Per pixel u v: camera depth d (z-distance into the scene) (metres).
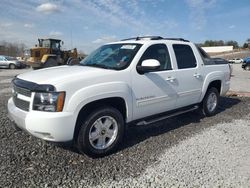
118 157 4.34
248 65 30.03
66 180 3.59
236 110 7.59
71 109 3.90
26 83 4.09
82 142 4.12
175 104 5.63
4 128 5.54
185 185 3.50
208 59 6.65
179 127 5.93
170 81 5.35
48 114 3.80
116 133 4.50
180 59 5.74
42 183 3.50
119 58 4.93
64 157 4.29
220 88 7.05
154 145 4.86
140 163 4.12
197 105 6.44
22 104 4.12
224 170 3.90
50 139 3.92
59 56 25.39
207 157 4.34
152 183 3.54
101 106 4.31
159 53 5.28
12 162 4.05
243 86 13.49
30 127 3.87
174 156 4.37
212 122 6.33
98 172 3.82
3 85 12.72
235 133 5.52
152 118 5.32
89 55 5.77
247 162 4.17
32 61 25.11
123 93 4.47
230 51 111.44
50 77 4.10
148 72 4.93
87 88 4.05
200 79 6.18
